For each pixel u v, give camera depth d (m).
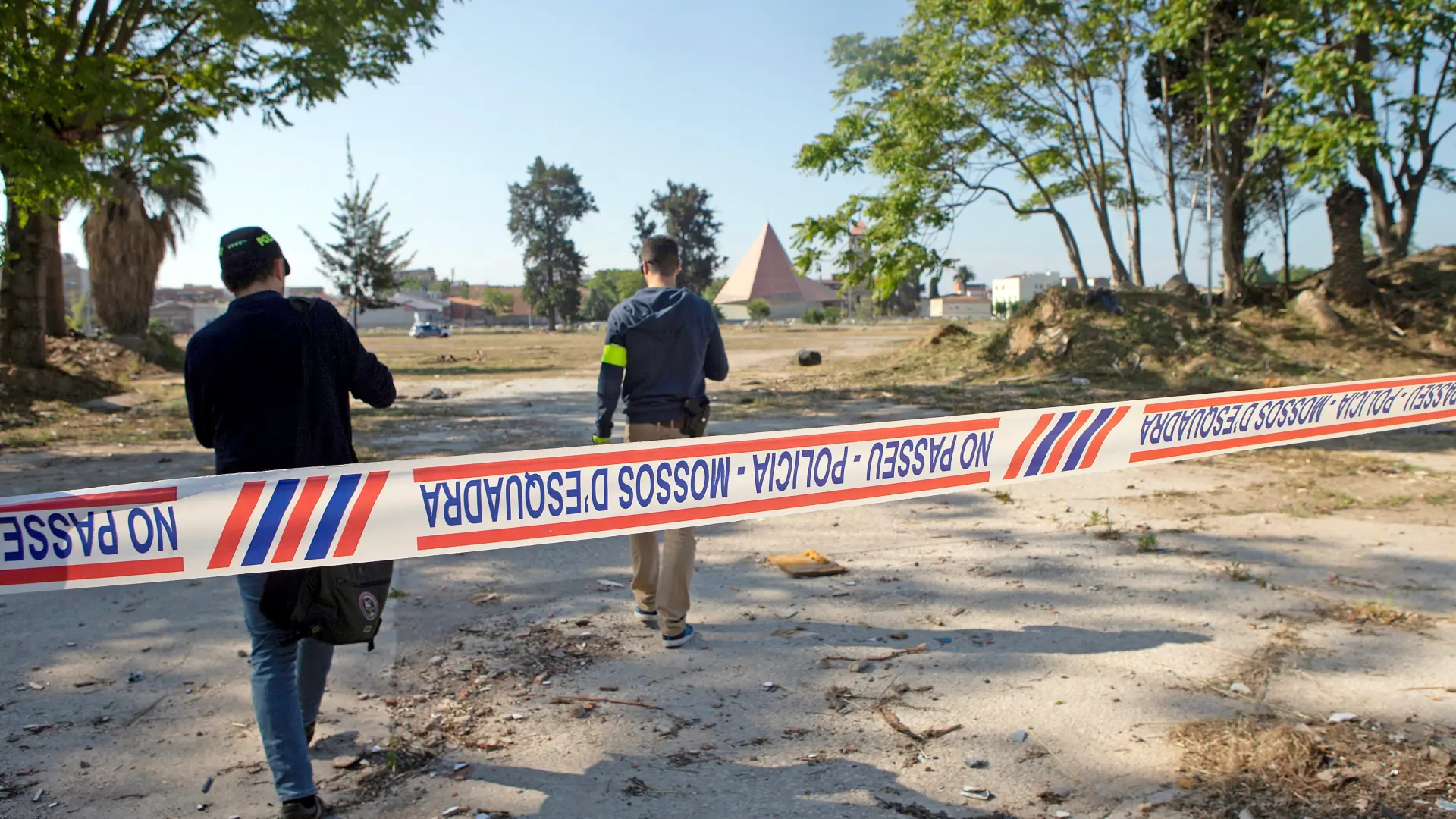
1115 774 2.90
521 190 99.69
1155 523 6.22
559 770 2.96
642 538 4.24
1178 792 2.80
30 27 12.98
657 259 4.09
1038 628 4.20
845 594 4.73
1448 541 5.64
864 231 21.80
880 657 3.87
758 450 3.24
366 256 43.44
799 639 4.09
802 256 21.81
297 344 2.68
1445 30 16.89
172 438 11.37
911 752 3.06
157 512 2.53
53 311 22.17
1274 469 8.27
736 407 14.24
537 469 2.90
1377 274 20.59
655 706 3.42
